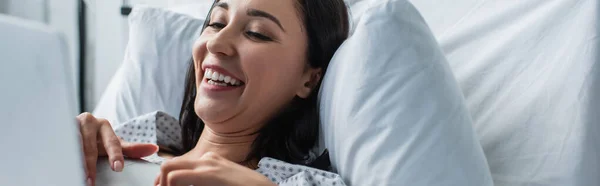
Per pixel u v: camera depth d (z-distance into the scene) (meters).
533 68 0.95
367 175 0.80
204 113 1.05
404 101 0.79
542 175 0.87
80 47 2.20
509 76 0.98
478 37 1.08
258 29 1.00
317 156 1.05
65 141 0.38
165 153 1.22
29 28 0.36
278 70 1.01
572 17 0.92
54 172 0.37
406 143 0.77
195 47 1.07
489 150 0.96
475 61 1.05
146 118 1.20
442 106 0.78
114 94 1.57
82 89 2.21
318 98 1.05
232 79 1.03
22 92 0.35
